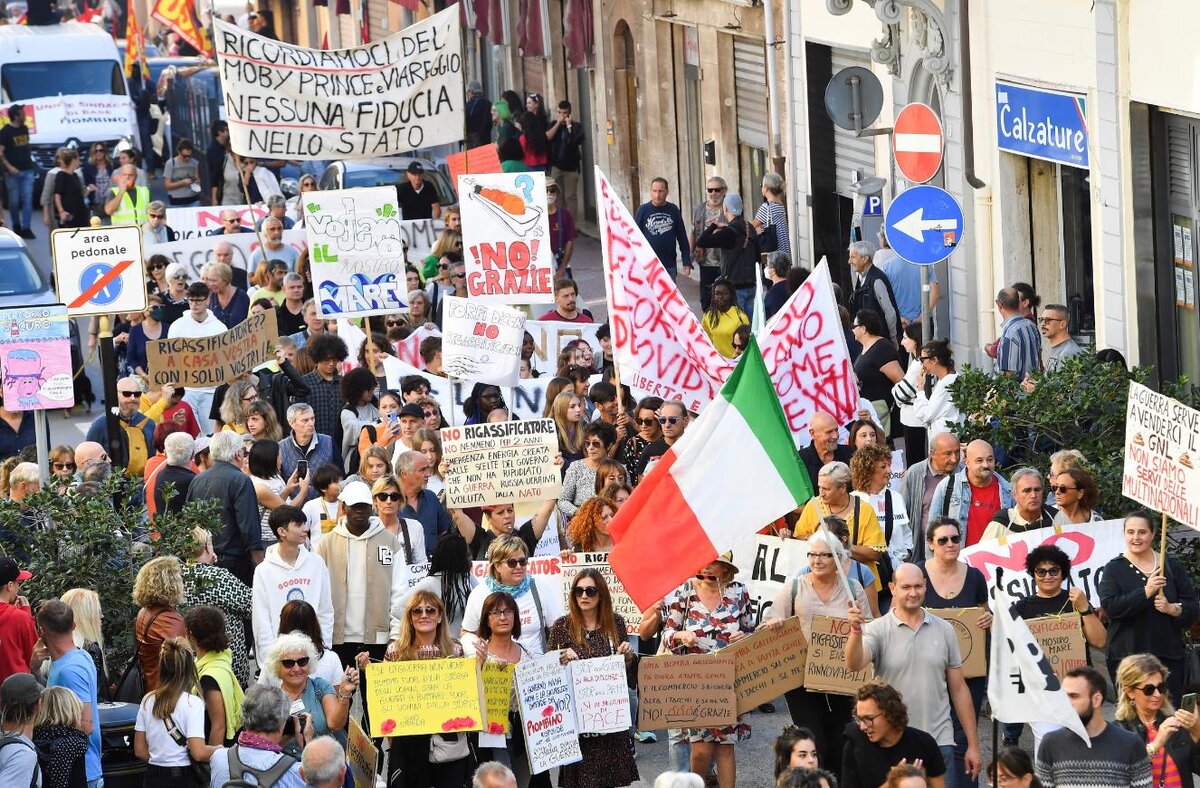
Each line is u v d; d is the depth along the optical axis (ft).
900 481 69.36
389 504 61.05
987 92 93.40
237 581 59.26
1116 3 81.00
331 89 100.27
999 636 47.44
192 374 82.02
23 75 183.11
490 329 79.20
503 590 55.21
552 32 171.12
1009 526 59.21
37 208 186.50
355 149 100.94
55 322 67.56
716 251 111.34
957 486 61.57
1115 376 64.08
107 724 52.85
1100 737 46.44
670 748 55.36
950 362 72.23
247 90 99.40
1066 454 58.54
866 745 46.55
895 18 95.40
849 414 69.26
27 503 59.36
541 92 178.91
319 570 58.23
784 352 69.00
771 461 51.83
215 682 51.42
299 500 68.23
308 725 49.78
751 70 129.90
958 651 51.16
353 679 51.42
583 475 67.26
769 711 63.26
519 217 85.61
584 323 89.86
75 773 49.11
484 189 85.40
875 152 108.88
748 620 54.85
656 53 145.79
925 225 76.89
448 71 101.55
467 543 65.41
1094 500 58.80
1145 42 79.82
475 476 65.57
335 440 77.71
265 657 56.95
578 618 53.57
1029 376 66.49
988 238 94.73
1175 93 78.18
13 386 67.41
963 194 96.58
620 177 158.20
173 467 67.41
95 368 125.39
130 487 64.03
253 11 266.36
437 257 109.40
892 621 51.06
